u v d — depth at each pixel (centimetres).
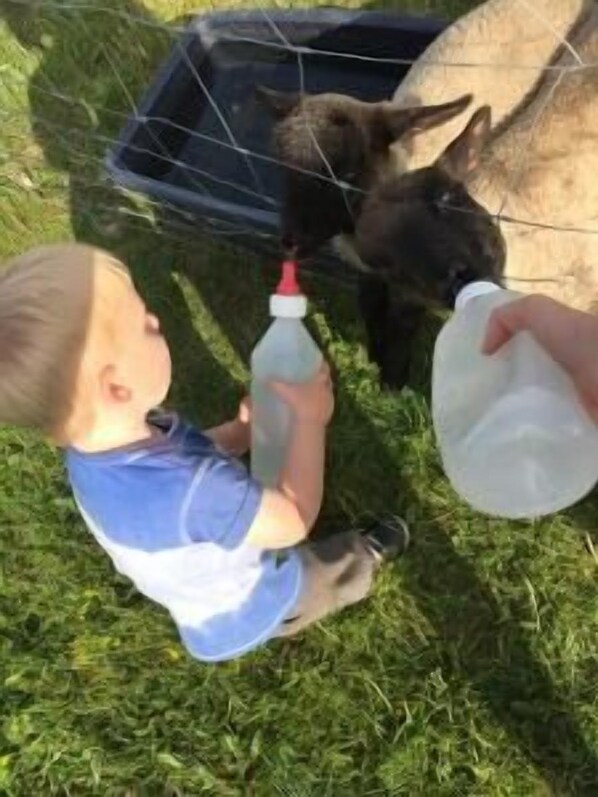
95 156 132
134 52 137
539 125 107
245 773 101
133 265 127
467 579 107
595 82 107
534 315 69
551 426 70
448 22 124
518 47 115
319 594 100
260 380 84
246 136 130
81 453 75
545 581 106
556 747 99
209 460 77
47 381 68
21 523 114
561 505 77
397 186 104
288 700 104
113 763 102
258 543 80
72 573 111
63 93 138
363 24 126
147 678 106
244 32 130
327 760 101
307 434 84
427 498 111
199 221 123
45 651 108
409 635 106
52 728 103
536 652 103
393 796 99
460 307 77
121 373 71
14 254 131
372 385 117
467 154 104
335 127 110
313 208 109
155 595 84
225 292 124
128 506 76
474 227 102
